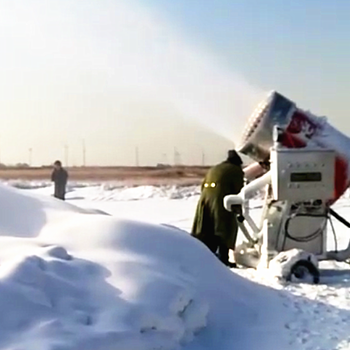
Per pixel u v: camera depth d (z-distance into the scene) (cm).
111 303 498
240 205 959
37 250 554
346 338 586
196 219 1011
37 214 682
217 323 596
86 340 448
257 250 956
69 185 3562
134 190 3103
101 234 620
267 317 640
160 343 491
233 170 995
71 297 493
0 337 435
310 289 777
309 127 923
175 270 605
